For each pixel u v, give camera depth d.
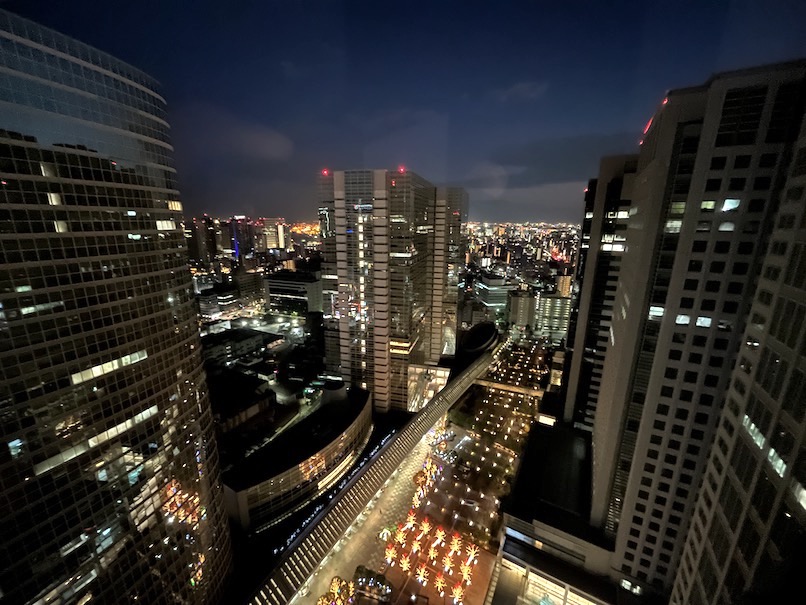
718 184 53.94
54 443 46.41
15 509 43.03
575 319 138.75
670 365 63.19
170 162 62.94
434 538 102.00
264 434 135.50
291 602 82.19
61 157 45.62
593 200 119.56
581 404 126.25
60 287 46.06
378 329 147.25
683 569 53.22
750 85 49.53
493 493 119.25
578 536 82.69
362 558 96.19
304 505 108.31
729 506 42.03
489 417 165.75
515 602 81.94
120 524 54.72
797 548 28.12
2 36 40.03
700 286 57.94
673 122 57.06
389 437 132.75
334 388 134.38
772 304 38.75
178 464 64.88
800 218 35.09
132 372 55.50
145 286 57.31
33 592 45.00
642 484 71.38
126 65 53.50
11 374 41.97
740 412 43.12
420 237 163.62
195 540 69.69
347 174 133.25
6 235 40.94
